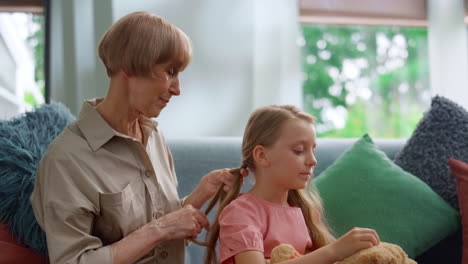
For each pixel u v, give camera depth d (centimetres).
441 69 330
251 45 301
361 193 158
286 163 121
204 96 294
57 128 151
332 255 98
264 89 302
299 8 322
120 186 120
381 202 156
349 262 95
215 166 180
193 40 294
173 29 119
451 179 164
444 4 331
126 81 120
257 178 127
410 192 157
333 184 161
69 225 110
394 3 333
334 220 155
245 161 130
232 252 113
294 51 310
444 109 175
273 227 120
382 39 357
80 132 122
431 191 160
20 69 289
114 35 117
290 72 309
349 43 357
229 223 118
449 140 169
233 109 297
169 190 134
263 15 304
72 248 108
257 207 122
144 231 114
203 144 184
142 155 126
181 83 292
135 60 114
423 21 335
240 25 300
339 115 362
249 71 300
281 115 124
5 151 136
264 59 303
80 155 117
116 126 125
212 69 296
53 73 280
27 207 130
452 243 164
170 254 128
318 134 361
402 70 357
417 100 356
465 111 176
